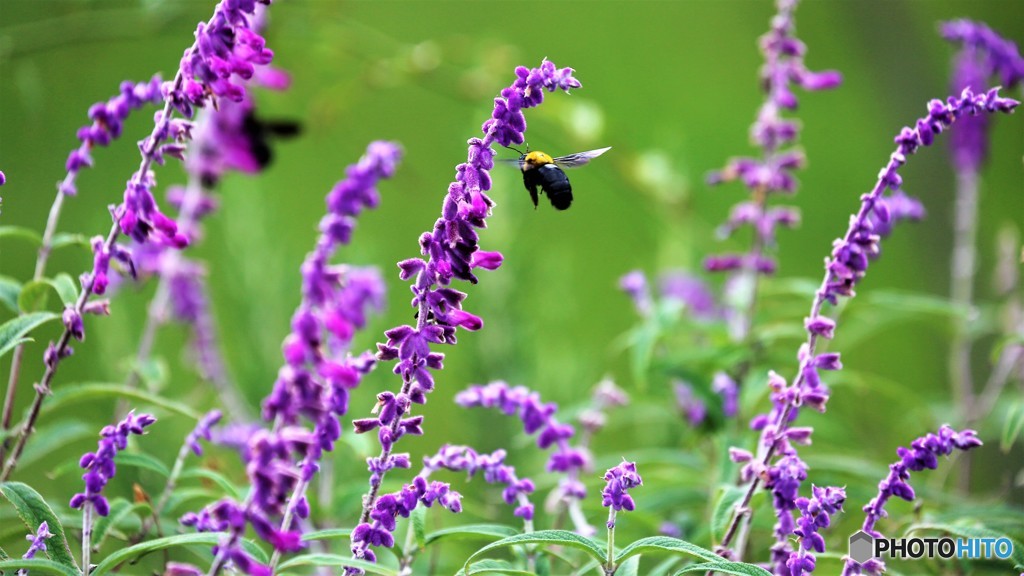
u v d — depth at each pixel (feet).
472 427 6.79
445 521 6.60
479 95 7.52
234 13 6.01
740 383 6.66
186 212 6.77
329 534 6.02
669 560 6.20
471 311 6.85
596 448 7.16
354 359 6.05
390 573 5.92
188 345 6.87
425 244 5.99
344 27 7.48
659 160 7.47
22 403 7.16
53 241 6.27
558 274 7.04
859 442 6.88
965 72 6.74
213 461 6.49
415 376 6.01
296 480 5.84
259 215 6.98
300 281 6.94
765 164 6.77
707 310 7.13
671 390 6.77
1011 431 6.34
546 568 6.16
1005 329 7.03
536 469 6.77
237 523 5.82
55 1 7.16
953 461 6.86
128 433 6.06
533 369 6.86
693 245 7.30
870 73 7.89
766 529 6.40
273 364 6.89
